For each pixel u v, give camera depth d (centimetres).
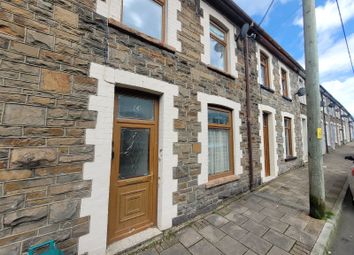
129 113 326
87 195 250
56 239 224
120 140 310
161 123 350
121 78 295
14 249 198
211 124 468
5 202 197
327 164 1051
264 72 746
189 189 378
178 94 375
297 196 499
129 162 320
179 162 366
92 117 262
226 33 552
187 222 361
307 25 391
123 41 303
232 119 524
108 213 286
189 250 279
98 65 273
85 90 259
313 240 300
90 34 271
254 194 516
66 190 235
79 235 240
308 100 391
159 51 351
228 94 502
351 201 509
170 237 313
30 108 217
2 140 199
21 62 215
